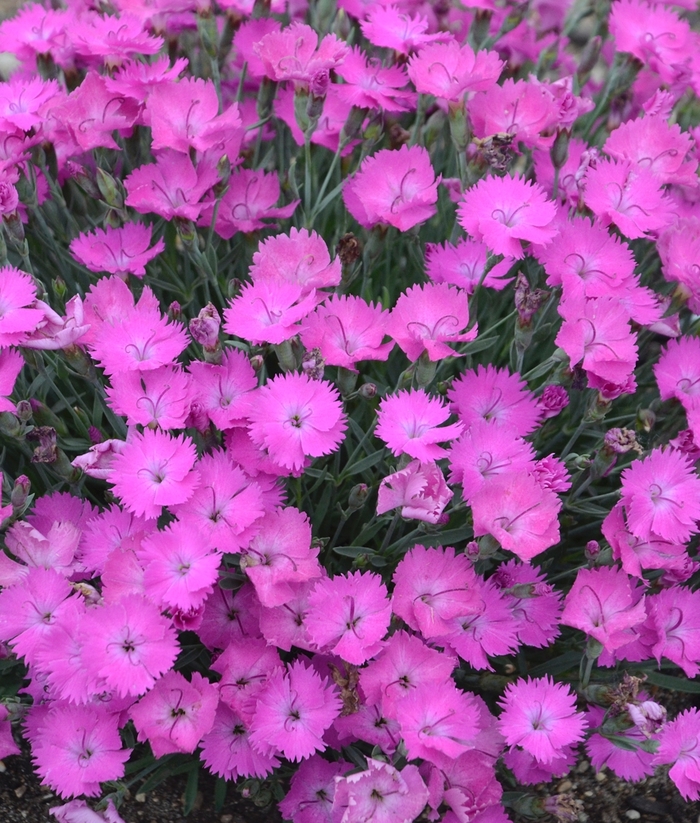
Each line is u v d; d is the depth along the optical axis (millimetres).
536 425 456
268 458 416
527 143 504
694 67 557
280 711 397
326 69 474
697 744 422
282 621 409
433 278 495
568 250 463
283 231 557
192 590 383
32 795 441
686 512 425
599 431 497
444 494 400
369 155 562
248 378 428
